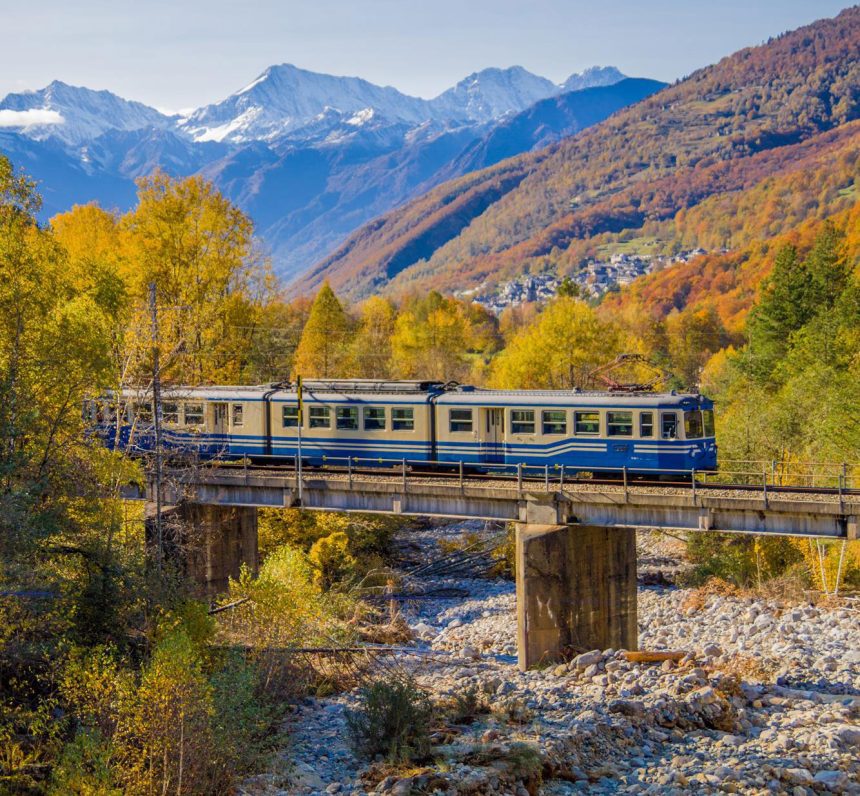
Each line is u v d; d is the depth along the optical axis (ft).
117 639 96.68
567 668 120.78
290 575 125.70
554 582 127.65
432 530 244.01
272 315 288.92
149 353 141.08
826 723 99.66
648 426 132.57
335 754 91.56
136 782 73.87
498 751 88.38
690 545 199.00
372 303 426.92
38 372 99.04
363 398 152.15
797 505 114.01
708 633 148.66
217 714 82.94
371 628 148.97
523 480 140.97
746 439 206.49
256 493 149.07
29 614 89.76
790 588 167.53
